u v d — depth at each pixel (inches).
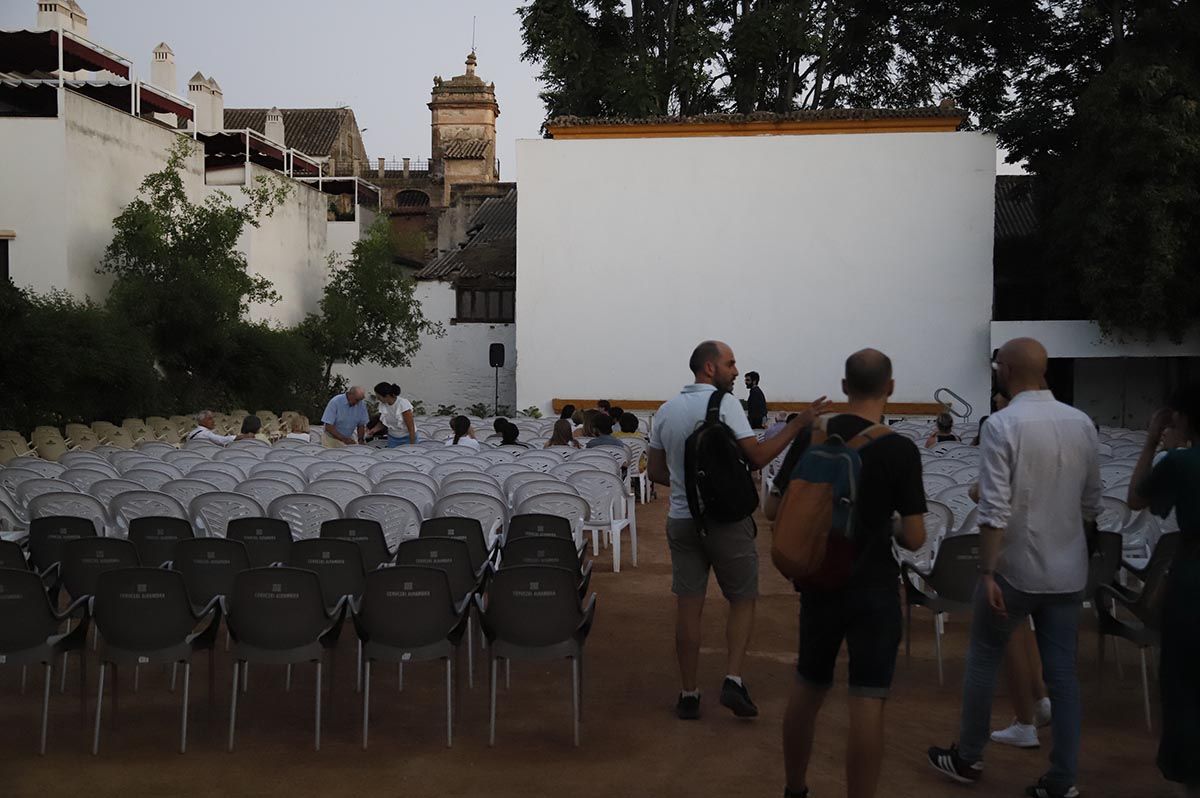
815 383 958.4
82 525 268.7
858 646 150.1
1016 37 1063.6
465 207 1627.7
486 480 333.1
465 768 188.7
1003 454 164.1
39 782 182.7
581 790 178.5
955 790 176.4
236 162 1168.2
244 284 900.0
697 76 1109.7
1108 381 1036.5
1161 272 861.2
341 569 239.6
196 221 885.8
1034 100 1091.3
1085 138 901.8
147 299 821.2
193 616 204.1
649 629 291.4
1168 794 175.3
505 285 1242.0
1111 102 869.8
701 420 204.5
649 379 975.6
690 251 969.5
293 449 414.0
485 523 308.8
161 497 297.1
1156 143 856.3
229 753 197.2
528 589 200.7
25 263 805.9
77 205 818.8
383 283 1149.1
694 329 970.1
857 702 149.5
